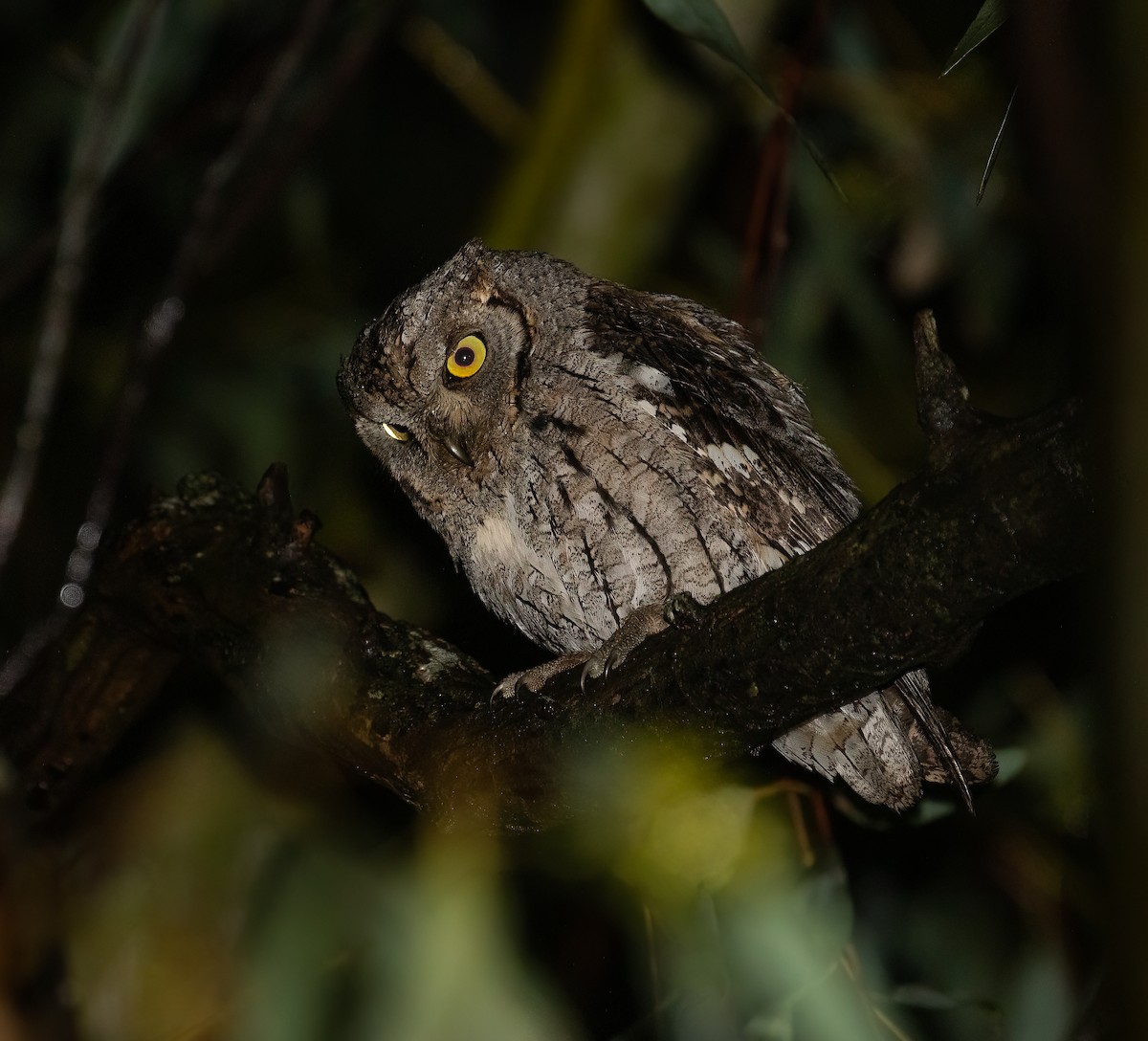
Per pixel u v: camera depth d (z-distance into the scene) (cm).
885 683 527
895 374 994
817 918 719
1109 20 272
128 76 730
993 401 996
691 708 574
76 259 660
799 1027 680
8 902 538
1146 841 271
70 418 1009
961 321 1010
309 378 1070
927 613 472
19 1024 532
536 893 779
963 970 888
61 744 797
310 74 965
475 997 559
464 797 643
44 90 979
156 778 734
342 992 621
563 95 860
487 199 903
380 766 690
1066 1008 812
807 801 779
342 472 1055
